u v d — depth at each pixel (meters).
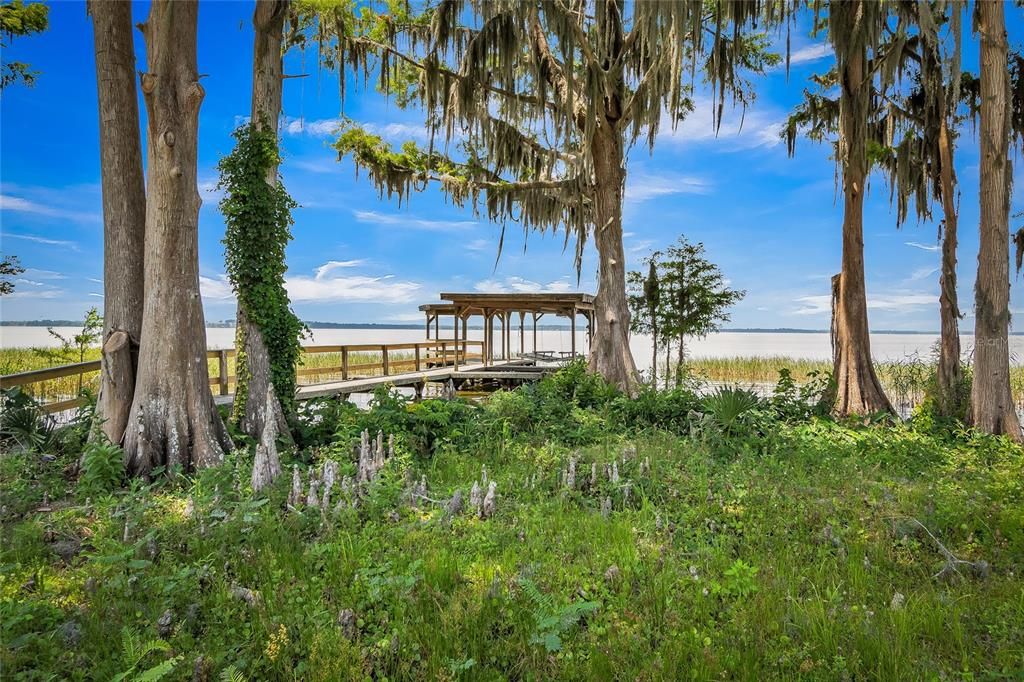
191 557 4.89
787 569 4.73
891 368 17.94
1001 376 11.84
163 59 8.58
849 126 13.84
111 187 9.56
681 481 7.30
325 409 11.66
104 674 3.20
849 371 14.05
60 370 9.92
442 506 6.33
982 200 12.03
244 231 10.86
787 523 5.87
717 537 5.50
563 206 20.23
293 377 11.48
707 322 19.97
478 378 22.73
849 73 13.81
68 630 3.66
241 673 3.12
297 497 6.24
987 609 4.16
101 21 9.56
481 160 20.88
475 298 22.42
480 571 4.58
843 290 14.34
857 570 4.62
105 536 5.38
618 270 17.31
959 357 13.75
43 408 9.52
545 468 8.02
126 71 9.73
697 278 19.91
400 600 3.99
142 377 8.74
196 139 9.11
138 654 3.12
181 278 8.88
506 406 11.56
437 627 3.74
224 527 5.38
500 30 15.03
